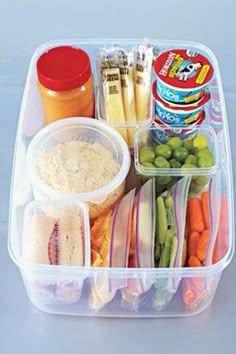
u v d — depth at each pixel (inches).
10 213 26.9
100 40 33.8
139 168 28.5
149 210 26.7
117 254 25.4
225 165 28.8
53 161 28.0
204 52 33.2
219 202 27.7
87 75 28.6
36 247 25.4
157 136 30.3
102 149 28.8
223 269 27.1
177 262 25.4
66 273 24.7
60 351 26.1
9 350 26.2
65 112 29.7
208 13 42.6
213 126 31.6
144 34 40.9
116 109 29.8
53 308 27.4
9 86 37.2
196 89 27.7
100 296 25.9
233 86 37.1
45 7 42.9
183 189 27.7
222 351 26.1
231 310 27.6
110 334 26.7
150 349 26.2
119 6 42.9
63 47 28.9
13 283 28.6
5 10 42.6
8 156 33.7
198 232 27.0
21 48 39.9
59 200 26.9
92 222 28.3
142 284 25.1
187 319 27.3
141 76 30.4
